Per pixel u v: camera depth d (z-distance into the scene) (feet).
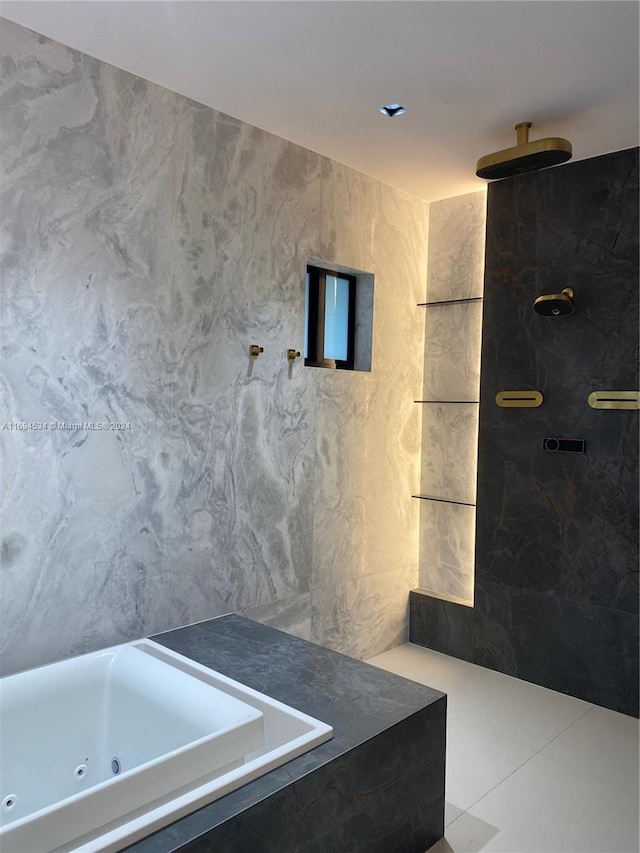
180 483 8.93
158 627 8.82
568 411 10.52
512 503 11.21
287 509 10.41
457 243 12.49
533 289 10.89
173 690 6.86
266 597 10.15
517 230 11.08
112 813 5.05
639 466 9.80
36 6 6.76
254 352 9.66
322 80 8.19
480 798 7.71
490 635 11.54
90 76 7.72
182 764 5.52
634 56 7.41
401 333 12.43
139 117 8.21
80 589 7.95
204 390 9.14
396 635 12.56
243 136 9.40
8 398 7.24
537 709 10.05
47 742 6.91
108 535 8.19
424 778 6.81
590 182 10.21
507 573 11.30
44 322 7.48
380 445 12.09
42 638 7.64
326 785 5.76
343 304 11.83
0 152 7.04
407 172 11.29
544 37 7.08
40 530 7.56
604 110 8.74
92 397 7.95
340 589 11.39
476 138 9.80
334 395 11.13
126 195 8.14
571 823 7.27
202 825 4.93
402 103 8.73
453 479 12.54
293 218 10.20
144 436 8.50
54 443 7.64
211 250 9.11
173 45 7.47
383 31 7.06
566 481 10.57
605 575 10.18
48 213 7.45
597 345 10.19
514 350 11.15
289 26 7.02
